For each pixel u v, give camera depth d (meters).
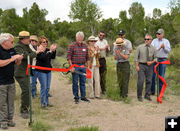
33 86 6.02
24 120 4.38
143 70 6.14
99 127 4.11
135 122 4.43
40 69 5.01
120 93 6.36
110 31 44.97
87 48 5.79
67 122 4.36
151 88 6.96
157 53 6.16
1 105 3.81
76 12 40.06
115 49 6.23
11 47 3.90
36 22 24.56
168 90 7.46
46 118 4.54
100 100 6.09
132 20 36.62
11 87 3.93
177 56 10.65
